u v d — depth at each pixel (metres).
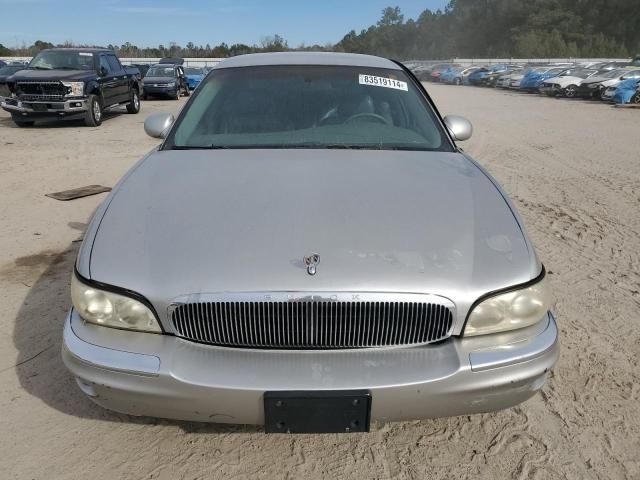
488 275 1.89
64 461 2.14
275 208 2.14
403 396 1.79
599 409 2.49
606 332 3.15
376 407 1.79
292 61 3.37
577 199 6.22
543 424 2.39
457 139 3.24
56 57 13.31
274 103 3.06
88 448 2.21
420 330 1.86
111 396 1.85
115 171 7.49
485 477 2.11
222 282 1.83
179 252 1.93
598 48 76.44
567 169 7.90
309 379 1.76
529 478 2.10
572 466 2.16
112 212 2.20
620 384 2.67
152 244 1.98
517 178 7.30
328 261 1.87
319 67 3.30
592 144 10.28
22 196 6.04
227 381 1.76
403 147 2.84
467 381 1.82
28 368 2.71
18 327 3.10
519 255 1.99
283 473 2.11
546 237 4.85
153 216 2.13
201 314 1.83
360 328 1.84
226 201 2.20
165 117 3.25
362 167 2.54
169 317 1.84
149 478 2.08
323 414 1.79
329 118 2.99
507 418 2.43
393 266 1.87
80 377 1.86
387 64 3.44
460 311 1.85
